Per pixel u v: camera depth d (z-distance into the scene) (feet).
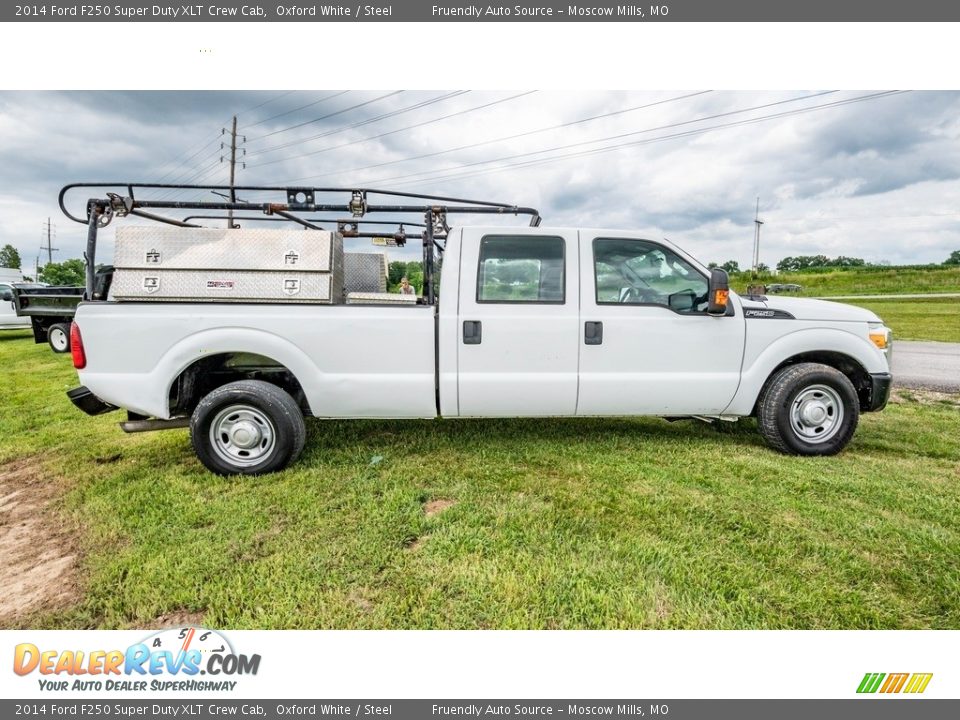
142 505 9.78
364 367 11.21
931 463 11.71
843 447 12.12
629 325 11.62
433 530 8.63
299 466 11.56
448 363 11.29
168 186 11.10
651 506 9.34
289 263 10.94
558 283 11.66
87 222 11.13
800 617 6.63
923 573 7.39
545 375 11.52
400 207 12.32
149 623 6.69
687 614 6.64
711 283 11.32
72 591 7.36
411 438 13.47
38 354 33.76
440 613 6.70
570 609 6.76
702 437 13.71
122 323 10.64
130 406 10.78
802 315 12.19
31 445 14.12
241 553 8.07
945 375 22.85
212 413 10.86
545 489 10.14
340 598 6.98
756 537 8.35
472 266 11.41
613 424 14.82
